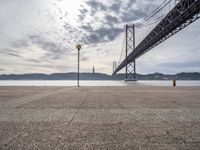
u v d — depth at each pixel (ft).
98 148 10.56
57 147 10.70
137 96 39.14
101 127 14.96
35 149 10.40
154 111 22.22
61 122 16.66
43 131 13.82
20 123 16.26
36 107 25.04
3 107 24.97
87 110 22.81
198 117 18.80
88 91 52.11
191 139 12.03
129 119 17.89
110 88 65.57
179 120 17.43
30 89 59.26
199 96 39.32
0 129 14.33
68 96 38.81
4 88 63.57
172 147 10.69
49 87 69.82
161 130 14.08
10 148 10.53
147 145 11.01
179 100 32.50
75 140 11.87
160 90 56.13
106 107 25.08
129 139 12.05
